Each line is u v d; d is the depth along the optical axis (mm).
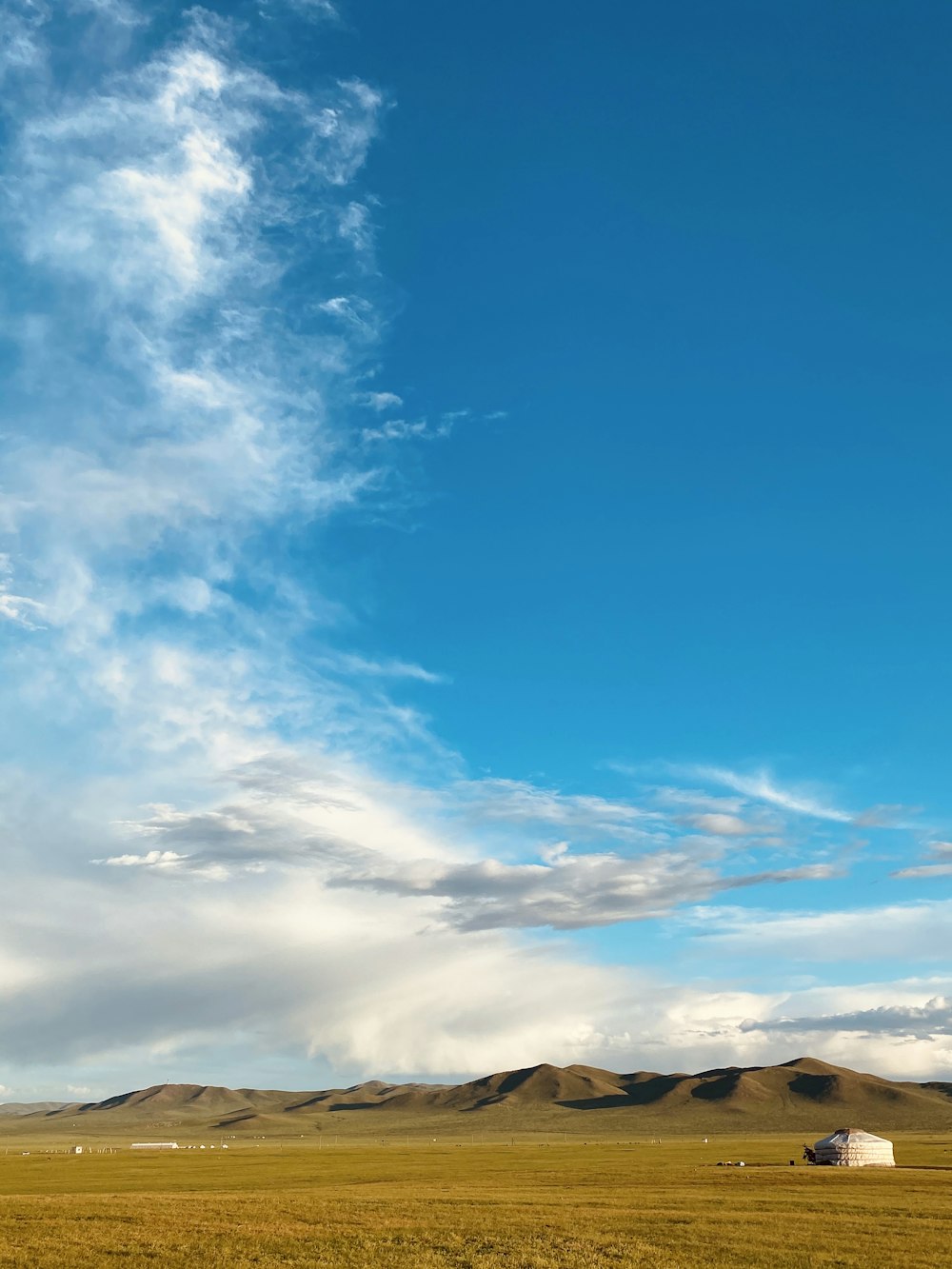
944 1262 51094
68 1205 74062
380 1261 50312
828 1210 71812
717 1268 49344
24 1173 133750
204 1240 55906
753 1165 129000
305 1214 68312
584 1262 50375
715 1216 67625
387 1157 183125
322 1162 161125
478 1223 63406
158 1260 50219
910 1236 59031
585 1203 76750
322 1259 50656
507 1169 131750
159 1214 67562
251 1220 64312
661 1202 77375
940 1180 98938
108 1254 52000
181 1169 142000
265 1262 49812
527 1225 62656
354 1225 62312
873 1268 49656
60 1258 50844
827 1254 52969
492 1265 49500
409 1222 63781
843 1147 132750
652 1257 52219
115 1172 134750
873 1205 74938
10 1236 57562
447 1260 50781
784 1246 55250
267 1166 148875
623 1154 180875
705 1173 112312
